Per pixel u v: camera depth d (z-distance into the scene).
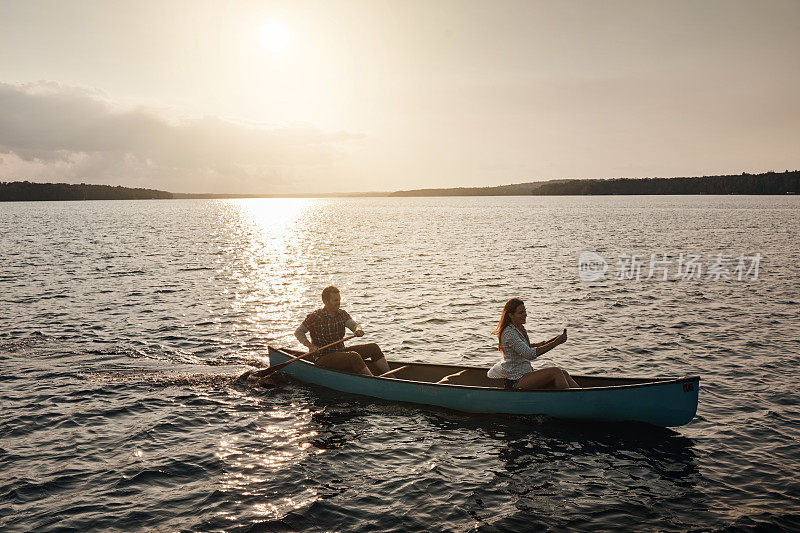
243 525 5.36
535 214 102.44
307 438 7.42
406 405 8.55
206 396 8.97
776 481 6.12
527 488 6.08
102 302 16.86
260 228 62.78
